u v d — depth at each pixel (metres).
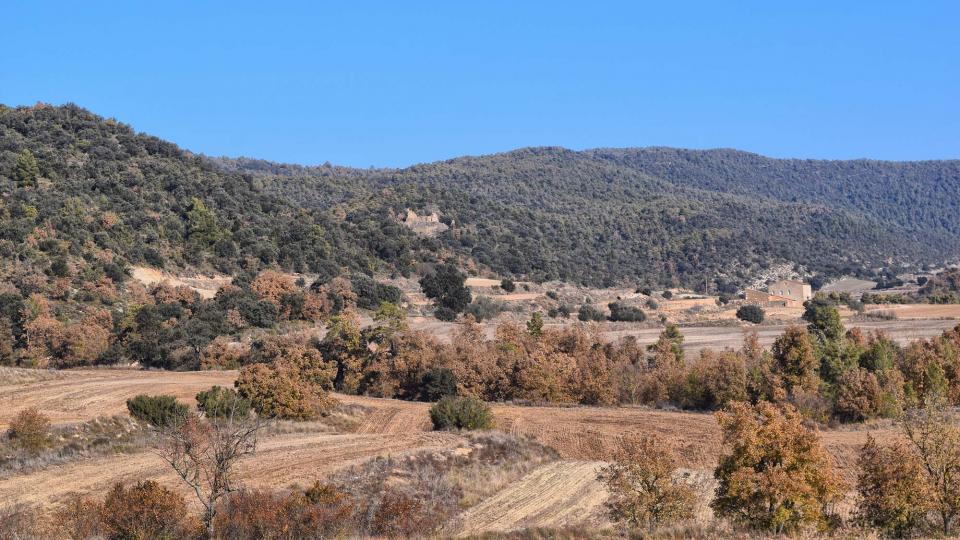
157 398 54.47
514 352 78.69
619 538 27.38
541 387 73.81
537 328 89.12
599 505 37.75
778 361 69.94
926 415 31.50
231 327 99.19
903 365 71.94
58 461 41.56
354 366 80.94
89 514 29.11
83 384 70.69
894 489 29.19
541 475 44.31
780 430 30.16
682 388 71.06
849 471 43.22
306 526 29.11
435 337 87.06
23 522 30.81
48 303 93.50
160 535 27.72
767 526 29.70
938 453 30.02
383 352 82.06
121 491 29.73
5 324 87.94
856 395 60.25
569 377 74.56
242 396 59.69
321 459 45.19
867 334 91.62
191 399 64.12
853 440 50.50
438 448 48.62
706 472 44.75
